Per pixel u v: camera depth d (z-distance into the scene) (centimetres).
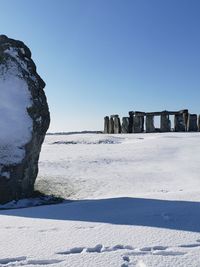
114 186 982
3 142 811
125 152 1709
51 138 2486
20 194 821
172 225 488
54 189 957
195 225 486
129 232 461
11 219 546
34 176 886
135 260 372
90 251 400
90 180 1077
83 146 2014
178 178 1069
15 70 884
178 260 371
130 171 1234
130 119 3016
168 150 1727
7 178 787
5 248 407
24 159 822
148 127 2939
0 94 850
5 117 833
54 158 1530
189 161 1398
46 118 902
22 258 379
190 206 586
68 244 418
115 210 591
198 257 378
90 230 474
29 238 443
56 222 520
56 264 363
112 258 376
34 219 543
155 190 892
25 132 838
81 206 634
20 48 938
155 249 403
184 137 2225
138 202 644
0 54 893
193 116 2873
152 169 1267
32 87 888
